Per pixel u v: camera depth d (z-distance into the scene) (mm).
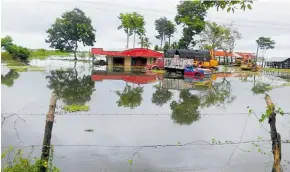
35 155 10469
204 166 10328
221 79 42750
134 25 84250
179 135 13867
